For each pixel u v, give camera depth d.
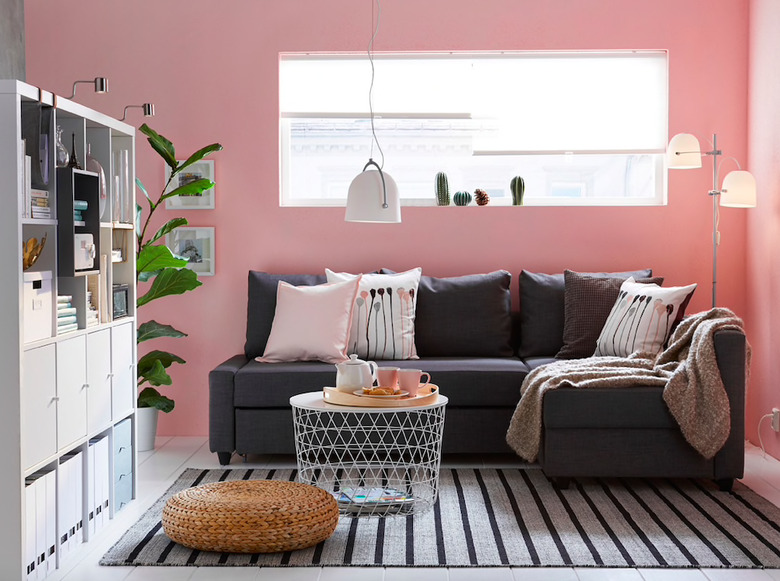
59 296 2.98
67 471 2.97
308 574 2.79
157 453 4.55
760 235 4.68
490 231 5.01
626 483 3.87
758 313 4.71
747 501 3.58
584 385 3.69
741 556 2.92
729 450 3.69
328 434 4.17
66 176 2.89
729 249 4.95
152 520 3.35
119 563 2.88
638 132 5.10
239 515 2.93
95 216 3.14
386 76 5.15
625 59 5.08
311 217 5.02
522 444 3.84
